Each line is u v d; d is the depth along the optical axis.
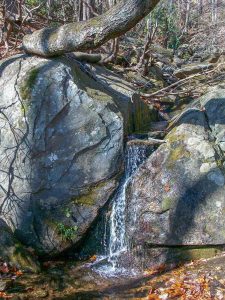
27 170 5.22
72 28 5.28
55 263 5.08
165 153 5.31
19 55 5.73
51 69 5.37
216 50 13.51
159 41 13.63
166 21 13.09
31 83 5.31
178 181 5.13
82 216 5.17
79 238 5.17
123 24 4.99
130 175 5.38
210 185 5.06
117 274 4.86
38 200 5.18
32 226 5.13
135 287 4.51
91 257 5.21
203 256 4.97
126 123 5.66
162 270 4.86
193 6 17.72
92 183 5.22
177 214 5.02
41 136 5.22
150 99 7.67
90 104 5.28
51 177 5.21
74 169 5.23
